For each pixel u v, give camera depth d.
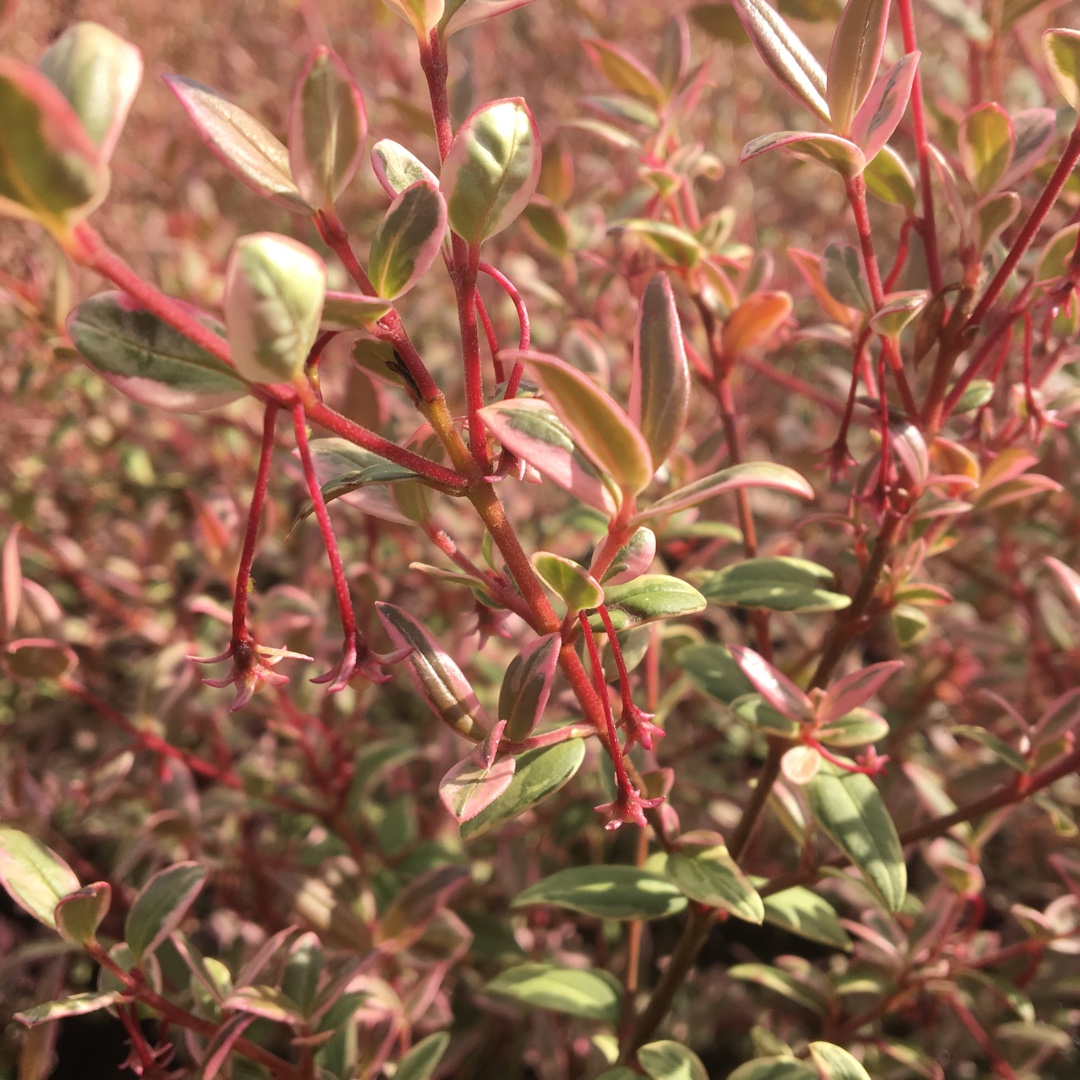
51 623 0.24
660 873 0.22
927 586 0.20
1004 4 0.22
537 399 0.14
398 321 0.14
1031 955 0.27
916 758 0.33
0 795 0.29
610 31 0.52
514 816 0.15
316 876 0.29
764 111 0.59
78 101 0.11
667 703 0.28
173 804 0.27
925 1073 0.23
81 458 0.46
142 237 0.48
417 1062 0.21
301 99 0.13
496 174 0.14
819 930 0.22
